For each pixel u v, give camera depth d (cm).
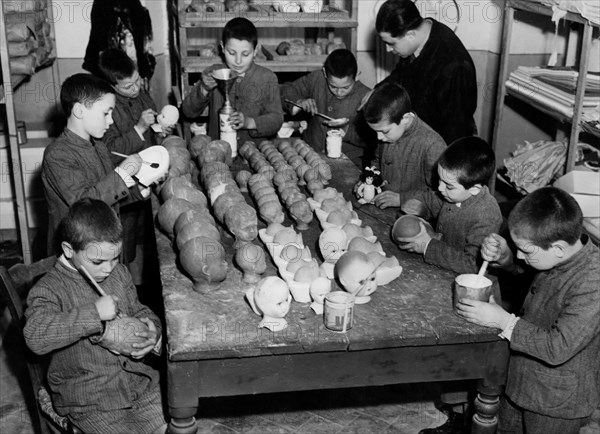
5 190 427
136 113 351
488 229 221
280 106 356
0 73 368
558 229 189
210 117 358
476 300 190
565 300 195
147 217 381
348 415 274
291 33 488
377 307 197
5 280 198
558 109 375
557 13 362
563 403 202
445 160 222
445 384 250
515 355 208
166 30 492
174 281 209
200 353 173
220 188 254
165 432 200
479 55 499
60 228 226
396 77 355
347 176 308
